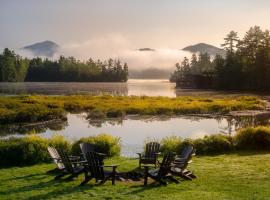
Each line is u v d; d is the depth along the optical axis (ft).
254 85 406.21
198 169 59.06
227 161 65.62
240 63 418.72
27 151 65.26
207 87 460.96
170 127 136.56
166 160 49.19
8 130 132.16
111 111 170.19
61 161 54.90
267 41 400.06
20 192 46.57
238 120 156.35
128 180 52.11
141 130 129.08
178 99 247.09
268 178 52.90
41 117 151.02
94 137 74.23
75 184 49.85
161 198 43.29
